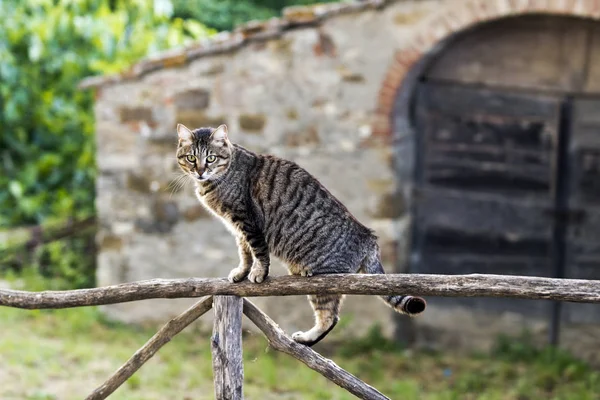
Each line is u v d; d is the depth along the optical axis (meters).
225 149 4.72
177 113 8.92
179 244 9.03
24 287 9.45
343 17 8.36
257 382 7.53
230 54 8.70
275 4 15.59
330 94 8.49
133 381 7.20
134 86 9.00
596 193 8.45
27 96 11.59
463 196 8.66
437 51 8.31
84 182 11.28
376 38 8.30
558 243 8.54
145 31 11.84
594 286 3.73
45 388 6.93
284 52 8.57
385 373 7.85
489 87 8.48
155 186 9.05
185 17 14.99
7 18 11.62
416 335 8.77
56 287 9.59
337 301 4.77
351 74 8.41
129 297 4.36
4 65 11.24
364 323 8.62
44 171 11.52
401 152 8.48
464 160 8.62
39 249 10.13
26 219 11.36
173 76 8.89
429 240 8.74
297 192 4.68
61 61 11.55
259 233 4.61
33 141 11.91
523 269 8.62
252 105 8.71
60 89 11.77
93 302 4.38
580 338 8.49
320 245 4.62
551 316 8.54
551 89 8.38
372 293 4.05
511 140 8.53
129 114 9.04
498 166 8.58
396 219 8.47
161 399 6.89
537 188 8.54
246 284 4.30
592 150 8.40
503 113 8.50
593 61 8.25
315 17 8.37
